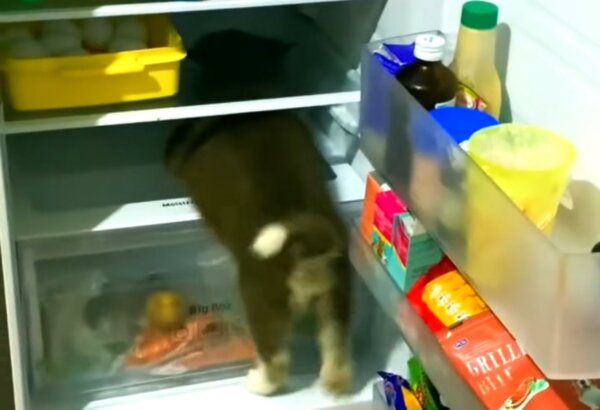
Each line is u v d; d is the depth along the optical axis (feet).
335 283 4.25
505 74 3.61
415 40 3.72
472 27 3.44
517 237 2.87
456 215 3.24
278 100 4.21
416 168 3.48
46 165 4.66
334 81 4.50
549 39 3.30
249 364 4.57
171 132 4.82
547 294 2.75
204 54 4.71
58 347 4.46
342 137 4.83
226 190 4.28
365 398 4.47
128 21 4.09
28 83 3.83
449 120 3.32
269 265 4.13
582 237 3.15
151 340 4.52
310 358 4.64
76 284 4.38
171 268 4.48
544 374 2.88
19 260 4.15
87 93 3.95
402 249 3.67
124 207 4.38
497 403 3.12
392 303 3.74
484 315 3.34
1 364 4.13
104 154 4.81
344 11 4.64
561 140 3.13
